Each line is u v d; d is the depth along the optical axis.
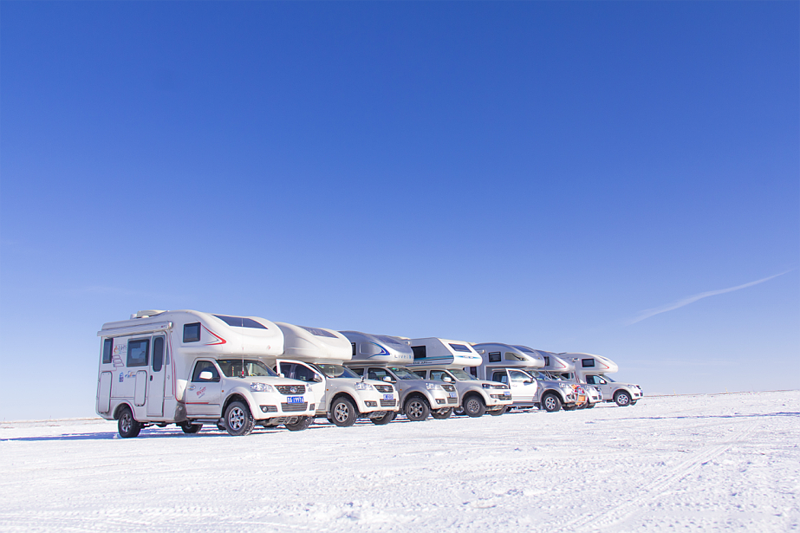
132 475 7.78
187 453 10.31
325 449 10.29
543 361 27.41
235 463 8.70
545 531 4.42
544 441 10.95
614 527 4.50
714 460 7.80
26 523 5.05
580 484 6.28
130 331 16.17
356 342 21.08
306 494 6.03
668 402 32.00
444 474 7.16
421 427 15.48
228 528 4.71
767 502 5.19
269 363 16.73
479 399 21.62
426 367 23.00
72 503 5.87
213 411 14.54
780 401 27.22
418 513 5.05
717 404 26.14
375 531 4.51
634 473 6.94
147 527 4.82
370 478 6.95
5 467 8.91
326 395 16.98
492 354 26.48
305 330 18.16
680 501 5.33
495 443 10.76
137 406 15.59
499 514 4.96
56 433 19.27
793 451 8.64
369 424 18.12
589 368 33.06
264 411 13.93
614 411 22.52
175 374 15.05
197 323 15.09
